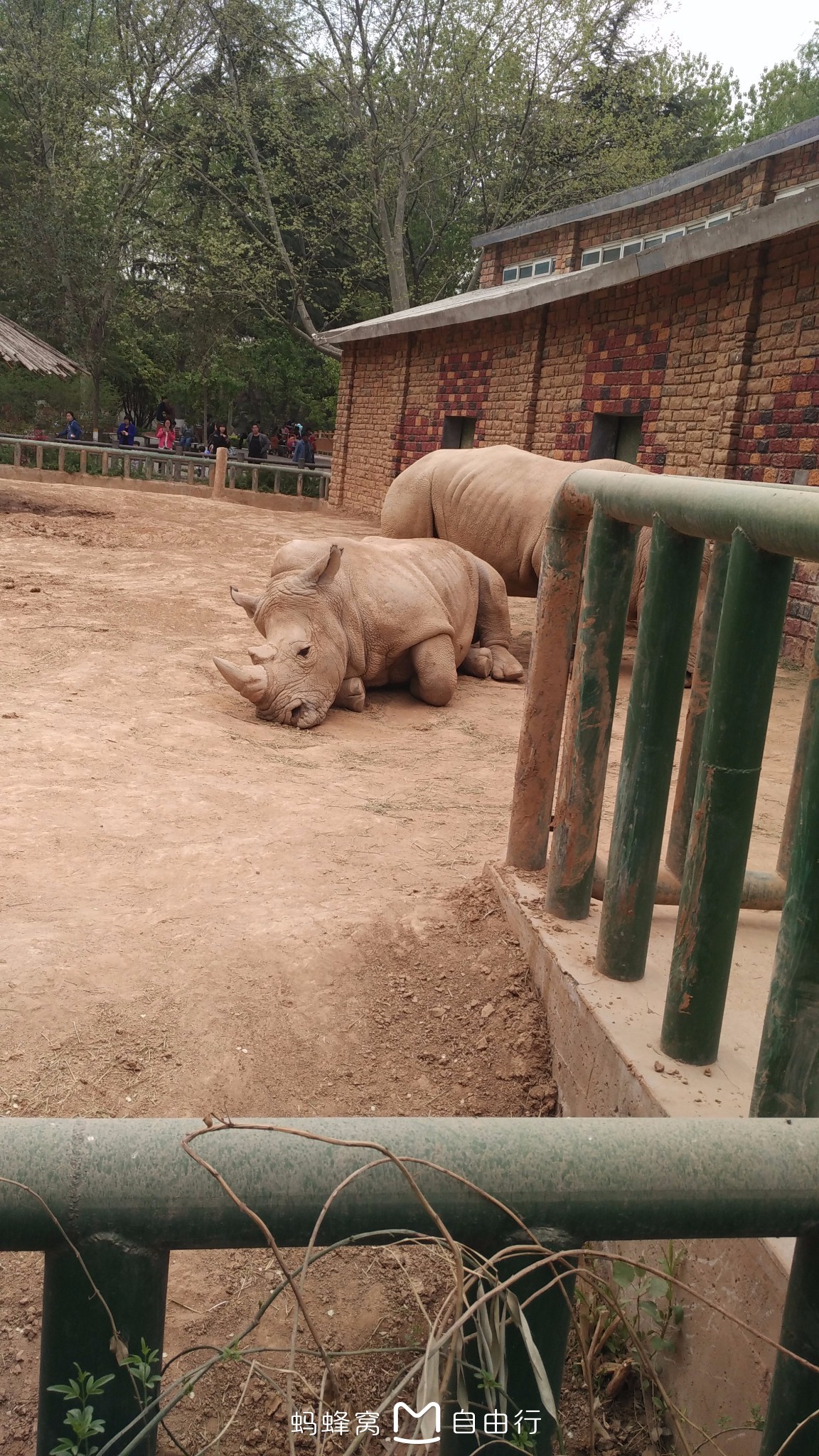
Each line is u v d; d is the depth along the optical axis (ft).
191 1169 3.69
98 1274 3.64
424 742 22.61
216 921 12.57
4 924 12.10
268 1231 3.71
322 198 114.62
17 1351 7.59
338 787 18.40
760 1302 6.71
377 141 107.24
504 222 116.78
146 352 130.31
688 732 11.55
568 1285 4.09
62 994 10.82
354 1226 3.79
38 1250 3.65
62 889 13.19
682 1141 4.02
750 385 39.58
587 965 10.56
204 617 32.76
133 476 84.53
